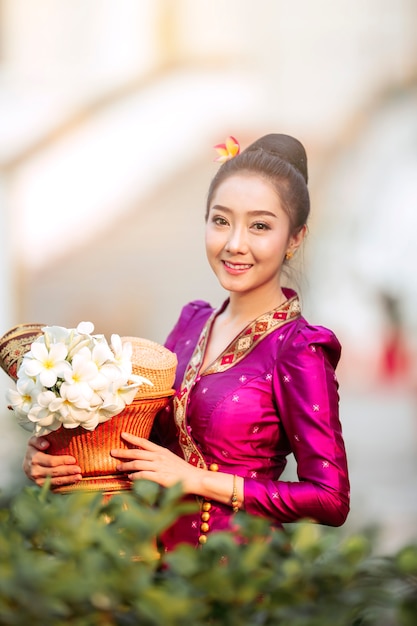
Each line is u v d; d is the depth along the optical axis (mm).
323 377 2996
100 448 2906
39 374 2729
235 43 14117
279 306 3154
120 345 2836
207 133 13234
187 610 1924
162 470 2906
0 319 12891
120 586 1967
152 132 13156
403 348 12641
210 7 14133
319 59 14000
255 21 14086
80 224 13031
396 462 9266
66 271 12953
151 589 1963
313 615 1997
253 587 1998
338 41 14070
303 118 13758
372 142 13578
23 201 12992
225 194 3119
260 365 3068
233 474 3029
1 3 14117
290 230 3172
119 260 12906
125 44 14094
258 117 13469
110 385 2758
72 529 2053
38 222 12984
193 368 3180
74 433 2875
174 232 12867
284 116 13727
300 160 3260
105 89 13844
